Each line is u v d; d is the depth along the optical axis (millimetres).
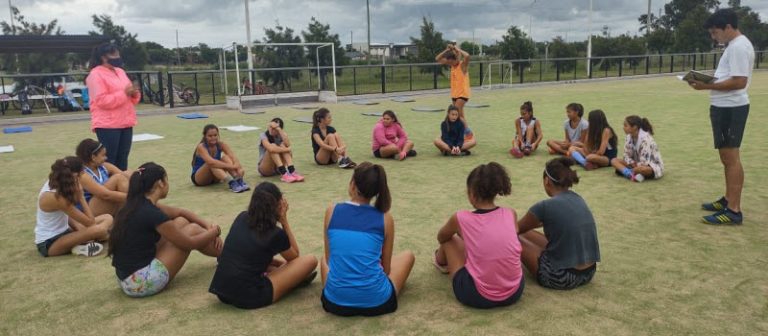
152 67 37438
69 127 13000
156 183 3469
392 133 8289
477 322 3072
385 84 21688
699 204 5363
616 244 4297
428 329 3004
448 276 3762
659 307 3223
